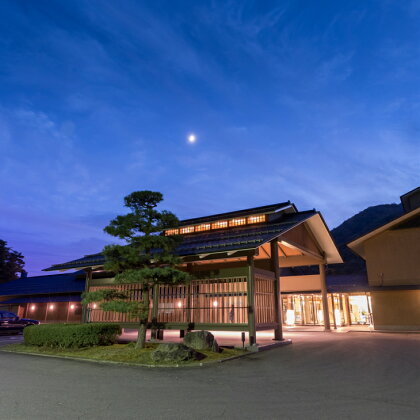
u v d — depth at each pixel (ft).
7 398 19.24
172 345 31.94
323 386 22.26
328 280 88.38
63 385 22.54
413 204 87.97
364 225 222.69
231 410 17.10
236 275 44.21
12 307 99.04
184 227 62.54
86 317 56.29
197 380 24.20
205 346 36.55
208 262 51.42
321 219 62.34
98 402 18.47
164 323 47.44
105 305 37.14
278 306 49.80
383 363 31.12
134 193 39.45
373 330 70.08
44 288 95.61
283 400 18.93
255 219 56.65
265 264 53.36
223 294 45.16
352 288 75.66
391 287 69.15
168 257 39.70
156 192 39.60
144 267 40.88
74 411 16.85
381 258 73.15
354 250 82.99
